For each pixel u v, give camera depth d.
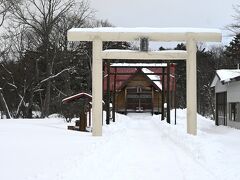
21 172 10.08
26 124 25.73
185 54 23.55
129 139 22.31
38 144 15.54
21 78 49.88
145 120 47.41
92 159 13.19
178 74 76.88
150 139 22.61
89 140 18.52
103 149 16.12
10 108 51.19
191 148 16.67
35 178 9.42
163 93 39.22
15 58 53.50
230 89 30.47
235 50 42.12
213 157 14.18
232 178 10.75
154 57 23.45
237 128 28.78
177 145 19.23
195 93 23.41
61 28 54.41
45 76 52.88
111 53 23.06
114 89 38.12
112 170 12.02
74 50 58.47
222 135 23.41
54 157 12.60
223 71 32.97
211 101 70.06
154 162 13.95
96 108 22.23
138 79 56.78
